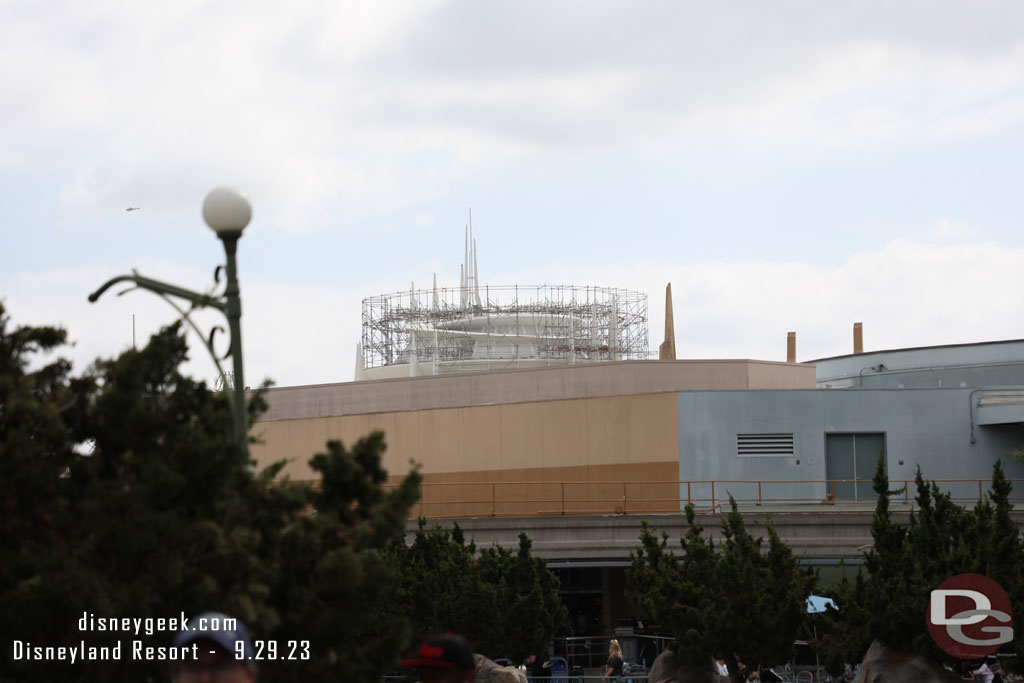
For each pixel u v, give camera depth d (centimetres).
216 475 1209
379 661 1337
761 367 4947
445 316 6781
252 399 1421
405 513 1311
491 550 2761
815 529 3662
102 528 1171
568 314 6756
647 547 2559
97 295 1403
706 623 2339
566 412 4722
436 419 4953
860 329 7531
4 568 1164
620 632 3931
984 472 4541
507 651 2612
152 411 1232
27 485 1173
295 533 1273
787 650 2341
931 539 2275
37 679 1166
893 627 2188
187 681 657
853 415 4562
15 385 1249
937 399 4581
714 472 4522
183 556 1175
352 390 5412
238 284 1417
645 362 4866
